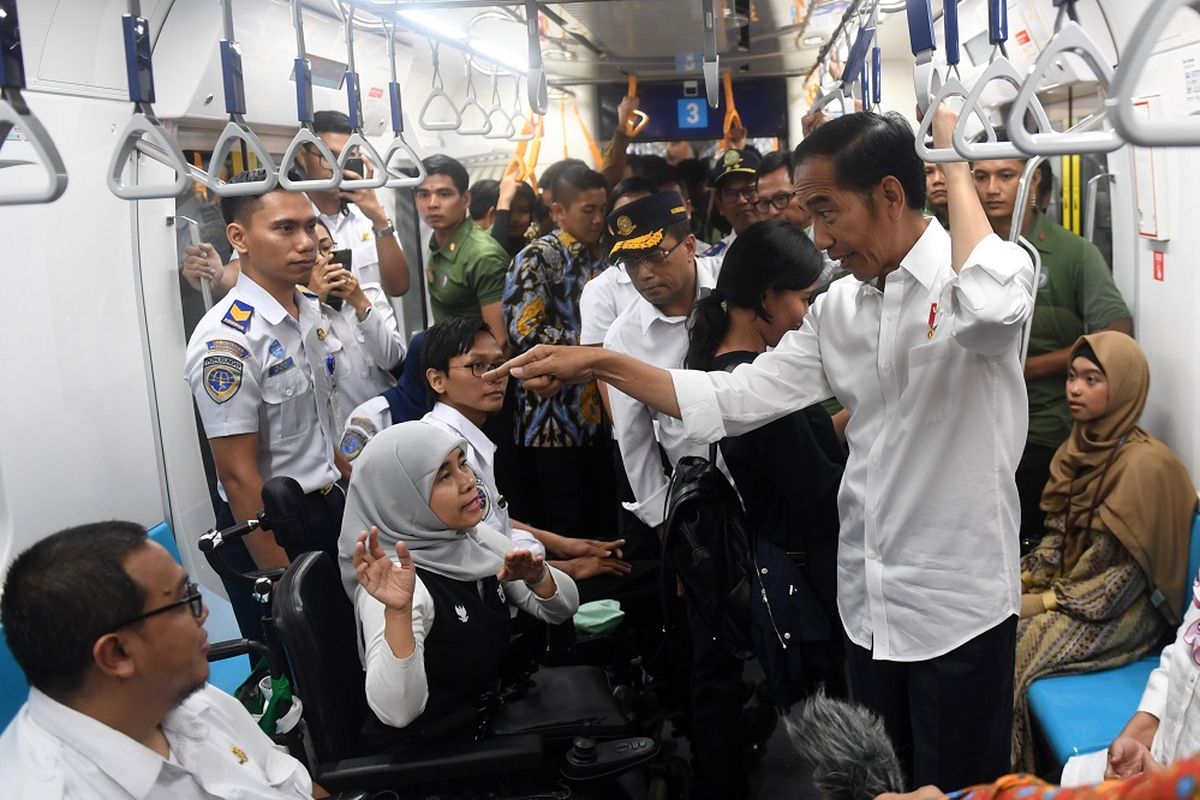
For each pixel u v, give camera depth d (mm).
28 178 3041
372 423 3592
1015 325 1856
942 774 2223
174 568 1709
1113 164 3930
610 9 3221
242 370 3051
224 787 1834
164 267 3785
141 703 1684
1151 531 3111
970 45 4023
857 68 2898
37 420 3107
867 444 2238
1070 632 3131
